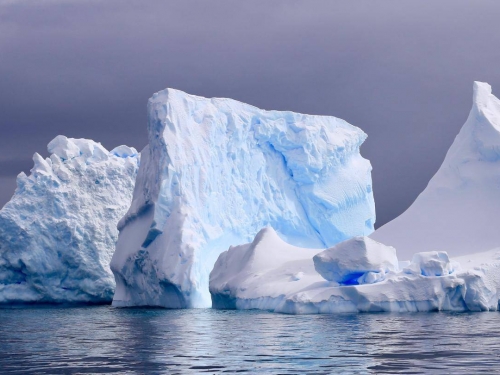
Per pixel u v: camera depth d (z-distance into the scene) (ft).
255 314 136.98
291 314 130.93
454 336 91.35
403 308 124.57
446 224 160.04
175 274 177.37
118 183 247.91
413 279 125.90
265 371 67.41
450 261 135.23
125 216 203.10
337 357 75.41
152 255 187.01
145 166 204.33
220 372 67.31
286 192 230.48
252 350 82.79
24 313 184.85
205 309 167.22
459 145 170.19
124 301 200.44
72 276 231.09
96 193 243.40
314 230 233.96
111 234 237.86
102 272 231.91
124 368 71.41
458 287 125.18
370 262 128.88
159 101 204.13
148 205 193.98
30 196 237.04
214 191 206.08
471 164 164.55
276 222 225.76
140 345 91.66
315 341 89.25
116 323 133.39
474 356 74.38
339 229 234.17
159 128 199.72
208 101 216.95
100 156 252.62
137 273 193.36
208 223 200.23
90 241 233.55
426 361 71.61
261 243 163.02
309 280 141.90
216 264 172.96
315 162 229.04
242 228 212.84
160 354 81.51
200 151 204.74
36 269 229.66
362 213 241.14
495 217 155.33
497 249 145.89
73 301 231.91
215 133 212.64
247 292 151.94
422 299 124.36
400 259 156.35
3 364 76.59
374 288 125.90
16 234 230.68
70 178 242.17
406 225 164.96
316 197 230.48
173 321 131.44
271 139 228.22
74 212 236.43
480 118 164.76
